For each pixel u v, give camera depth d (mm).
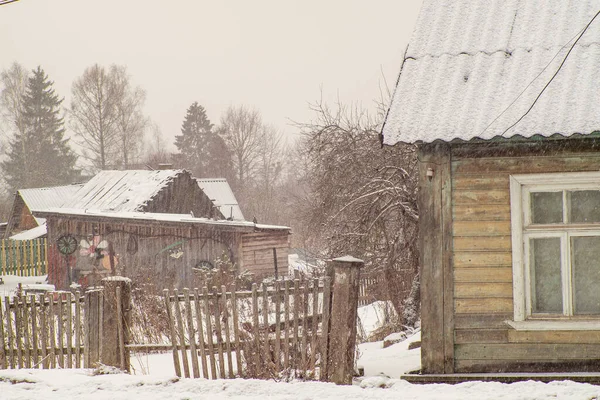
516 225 24969
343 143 52125
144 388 24453
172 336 26875
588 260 24766
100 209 95188
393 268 48125
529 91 25156
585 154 24625
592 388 21750
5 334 34500
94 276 87688
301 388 23359
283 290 26141
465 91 25828
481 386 22734
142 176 102000
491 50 27094
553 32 27031
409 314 44750
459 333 25375
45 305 30453
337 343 25078
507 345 25094
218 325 26266
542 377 24266
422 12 29438
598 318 24500
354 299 25141
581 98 24438
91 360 28922
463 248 25375
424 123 25156
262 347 26375
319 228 53719
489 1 29125
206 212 104062
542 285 25109
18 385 25734
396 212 49406
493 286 25203
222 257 82688
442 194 25438
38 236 112062
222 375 26141
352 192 51406
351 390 22938
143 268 78875
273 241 85062
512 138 24172
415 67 27297
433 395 21953
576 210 24844
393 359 30703
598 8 27312
